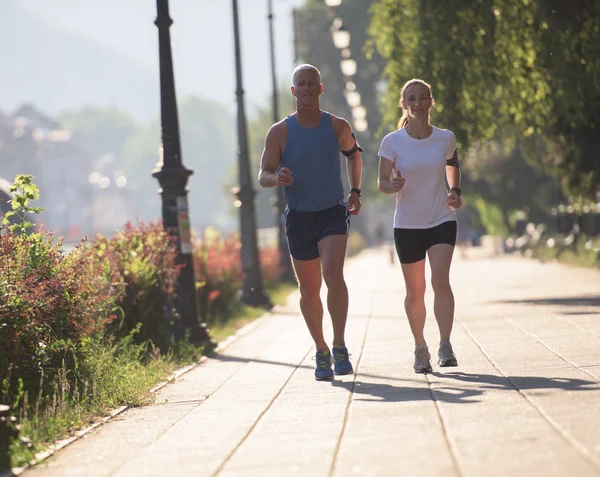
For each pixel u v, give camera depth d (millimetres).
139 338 26031
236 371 21828
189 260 28297
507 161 80750
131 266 26141
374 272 74750
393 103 39469
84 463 12883
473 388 15656
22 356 17469
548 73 35250
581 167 43219
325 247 17875
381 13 39594
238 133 45188
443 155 18156
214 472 11523
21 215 20938
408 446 11805
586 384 15078
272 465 11562
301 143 17797
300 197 17891
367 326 29516
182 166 28484
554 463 10422
